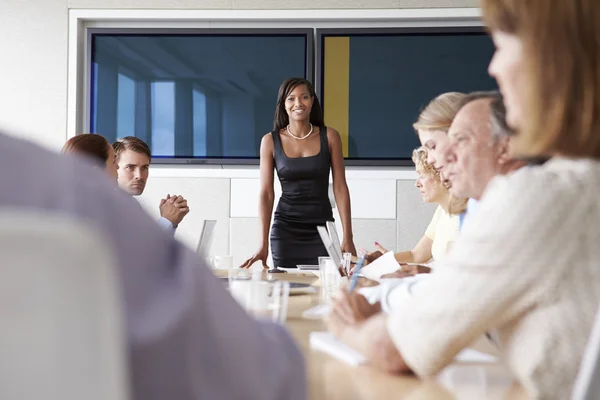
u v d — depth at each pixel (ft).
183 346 1.59
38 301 1.25
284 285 4.92
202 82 19.25
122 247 1.54
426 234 12.35
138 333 1.50
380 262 8.64
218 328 1.68
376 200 18.92
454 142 4.33
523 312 2.80
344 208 14.01
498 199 2.84
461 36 18.79
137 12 19.02
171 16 18.95
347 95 19.02
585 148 2.78
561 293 2.72
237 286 5.64
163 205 11.29
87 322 1.27
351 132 19.02
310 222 13.92
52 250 1.22
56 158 1.53
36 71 19.30
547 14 2.69
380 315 3.67
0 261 1.22
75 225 1.24
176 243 1.70
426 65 18.89
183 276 1.62
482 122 4.20
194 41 19.24
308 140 13.96
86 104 19.29
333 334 3.94
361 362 3.35
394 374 3.17
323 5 18.75
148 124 19.31
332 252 9.12
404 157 18.94
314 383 2.98
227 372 1.70
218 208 19.15
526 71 2.76
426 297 2.98
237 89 19.22
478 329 2.86
